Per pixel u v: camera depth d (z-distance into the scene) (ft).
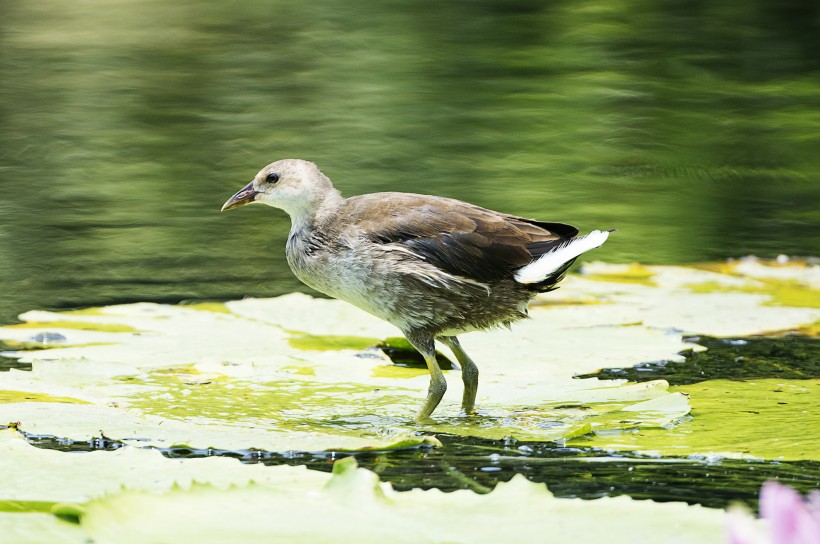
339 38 96.58
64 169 61.16
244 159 62.59
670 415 28.32
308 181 32.35
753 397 30.17
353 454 26.35
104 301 40.96
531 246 31.07
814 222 52.80
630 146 67.26
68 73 84.33
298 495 19.33
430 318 30.96
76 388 30.66
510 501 19.11
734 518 12.87
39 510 20.20
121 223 52.01
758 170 62.85
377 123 71.10
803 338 36.45
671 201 56.39
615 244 48.93
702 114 74.64
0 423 27.02
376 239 31.30
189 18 106.11
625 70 85.92
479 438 27.43
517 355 34.81
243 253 48.24
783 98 78.54
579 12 105.40
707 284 42.86
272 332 37.17
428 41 95.45
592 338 36.24
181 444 25.82
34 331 36.40
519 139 68.13
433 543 17.49
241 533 17.84
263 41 95.71
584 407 29.81
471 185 57.36
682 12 104.17
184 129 69.82
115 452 23.41
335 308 40.11
